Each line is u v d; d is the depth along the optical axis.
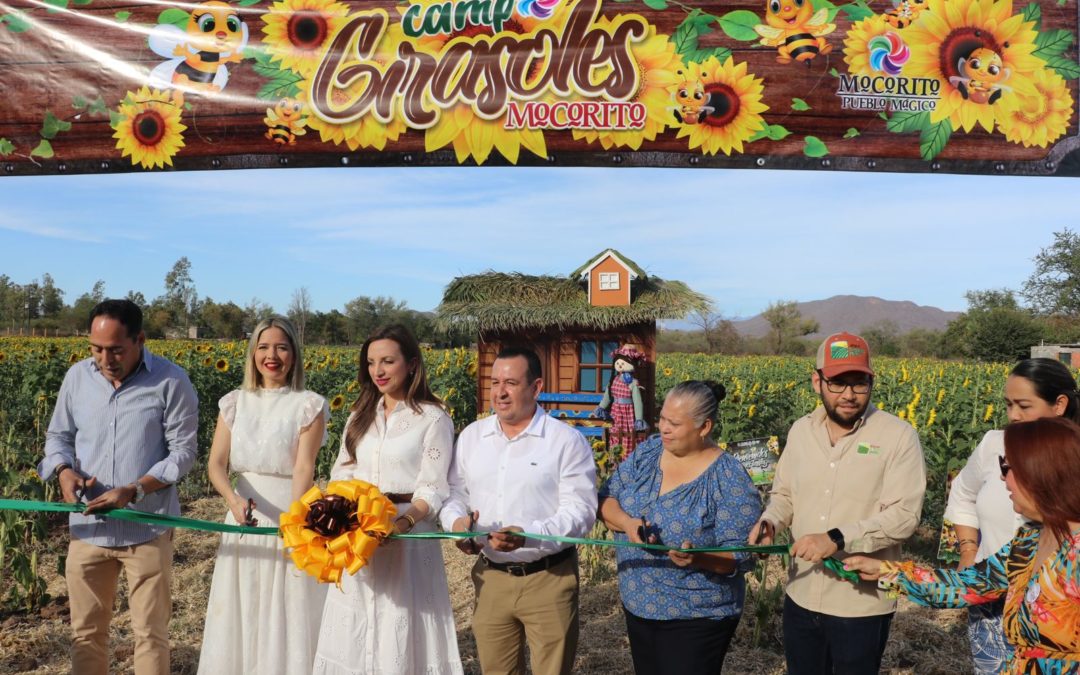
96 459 3.93
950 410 9.36
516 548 3.24
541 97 3.77
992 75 3.68
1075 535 2.33
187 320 62.62
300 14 3.85
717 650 3.33
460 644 5.25
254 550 3.81
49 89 3.98
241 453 3.88
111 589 4.02
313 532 3.24
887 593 3.01
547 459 3.50
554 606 3.47
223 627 3.77
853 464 3.29
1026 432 2.42
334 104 3.85
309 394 3.99
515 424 3.58
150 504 3.93
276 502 3.85
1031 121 3.68
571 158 3.80
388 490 3.64
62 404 4.06
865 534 3.12
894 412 11.16
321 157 3.91
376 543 3.23
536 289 11.69
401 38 3.81
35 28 3.98
